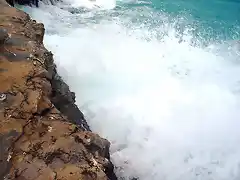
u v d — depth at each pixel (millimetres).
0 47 6855
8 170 4734
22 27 7711
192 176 7570
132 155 7746
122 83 9195
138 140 8039
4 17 7902
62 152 5113
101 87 8977
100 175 4922
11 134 5215
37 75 6367
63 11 12406
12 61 6578
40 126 5480
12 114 5516
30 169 4781
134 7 13516
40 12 11828
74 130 5566
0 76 6152
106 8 13148
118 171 7418
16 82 6094
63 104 6719
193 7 14242
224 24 13125
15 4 11531
